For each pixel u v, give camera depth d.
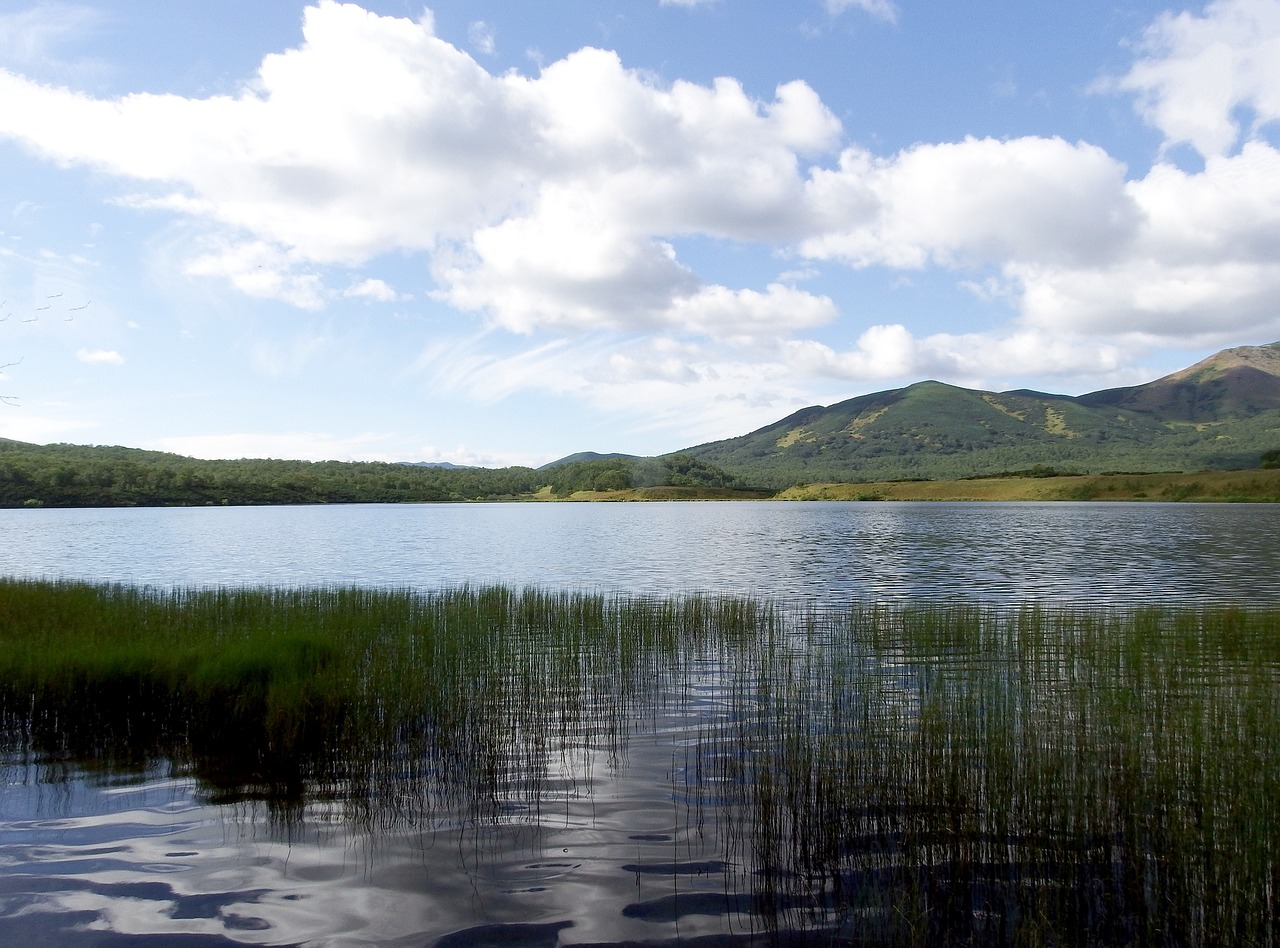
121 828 7.38
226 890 6.20
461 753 9.27
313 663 11.17
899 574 31.11
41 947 5.38
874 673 12.59
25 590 17.77
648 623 17.36
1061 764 7.39
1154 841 6.38
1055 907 5.80
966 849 6.59
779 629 17.64
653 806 7.76
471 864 6.61
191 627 13.92
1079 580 28.14
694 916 5.78
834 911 5.84
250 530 68.50
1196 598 23.11
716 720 10.63
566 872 6.45
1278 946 5.45
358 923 5.71
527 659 13.70
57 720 10.18
